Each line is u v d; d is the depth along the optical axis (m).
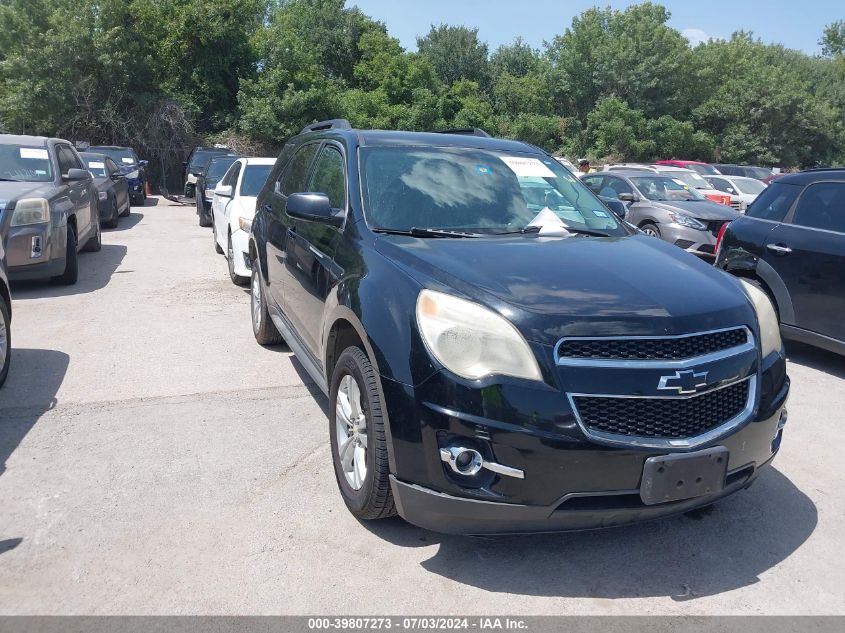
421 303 3.16
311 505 3.79
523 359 2.93
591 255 3.68
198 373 5.84
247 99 31.25
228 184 10.21
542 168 4.93
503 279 3.26
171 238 14.04
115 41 27.39
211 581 3.12
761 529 3.67
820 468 4.43
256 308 6.61
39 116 27.03
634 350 2.99
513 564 3.30
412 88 43.06
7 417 4.84
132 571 3.18
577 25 49.84
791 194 6.85
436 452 3.00
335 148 4.93
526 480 2.90
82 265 10.66
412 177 4.43
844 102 57.72
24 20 26.61
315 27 46.47
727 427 3.15
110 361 6.09
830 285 6.22
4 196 8.29
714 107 48.59
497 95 50.38
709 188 19.12
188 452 4.38
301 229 4.84
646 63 47.47
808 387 6.08
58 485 3.92
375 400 3.27
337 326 3.88
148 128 28.61
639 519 3.08
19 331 6.95
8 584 3.06
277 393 5.42
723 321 3.19
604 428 2.94
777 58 63.94
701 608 3.02
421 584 3.14
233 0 31.02
